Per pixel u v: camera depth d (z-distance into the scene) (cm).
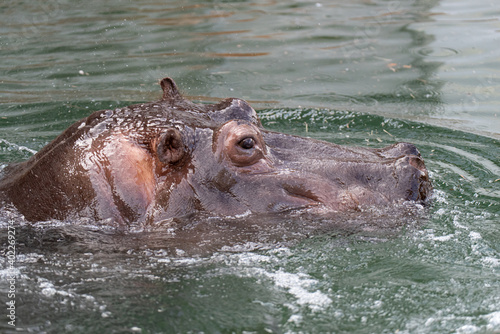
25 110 2109
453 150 1741
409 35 3075
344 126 1977
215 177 1213
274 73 2577
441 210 1284
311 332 926
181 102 1324
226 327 938
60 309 969
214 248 1158
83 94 2283
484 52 2744
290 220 1198
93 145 1227
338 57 2789
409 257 1126
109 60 2764
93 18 3572
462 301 991
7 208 1245
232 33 3222
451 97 2272
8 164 1547
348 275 1077
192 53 2869
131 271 1092
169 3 3919
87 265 1109
